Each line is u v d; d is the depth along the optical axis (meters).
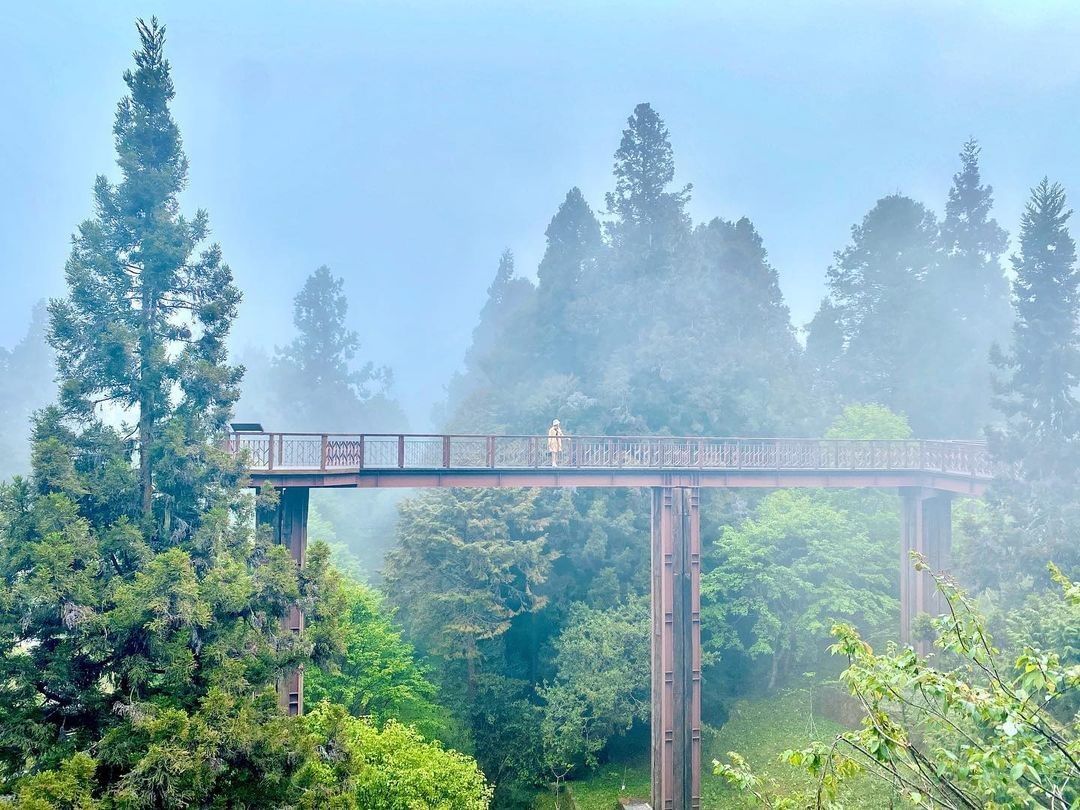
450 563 25.81
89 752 10.55
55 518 11.19
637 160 37.88
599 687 24.19
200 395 13.94
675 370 34.03
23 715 10.45
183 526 13.32
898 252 42.78
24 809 8.29
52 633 11.05
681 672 20.42
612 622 25.69
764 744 24.47
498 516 27.23
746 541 27.34
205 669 11.74
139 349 13.23
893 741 5.37
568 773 24.77
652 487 21.27
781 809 6.15
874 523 28.39
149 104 13.93
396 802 14.84
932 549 23.31
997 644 16.11
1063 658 12.54
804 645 27.38
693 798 20.27
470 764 16.59
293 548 16.75
